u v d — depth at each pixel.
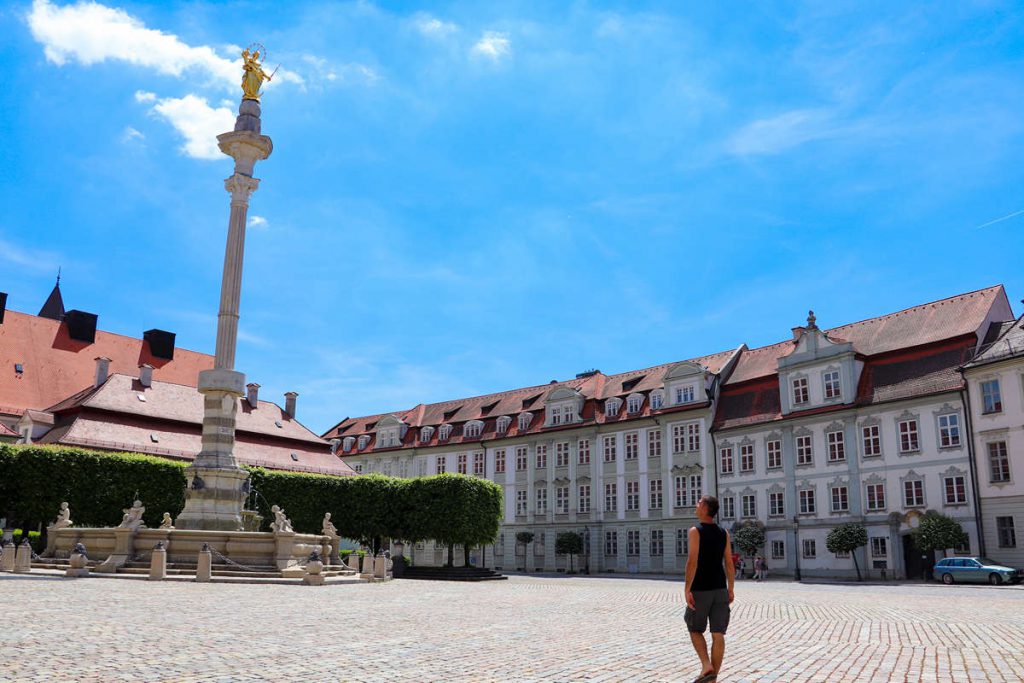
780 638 15.80
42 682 8.98
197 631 13.83
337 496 57.25
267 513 54.47
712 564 9.41
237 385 35.62
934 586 43.22
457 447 87.44
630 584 45.38
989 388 49.53
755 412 64.00
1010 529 47.25
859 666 11.91
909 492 52.97
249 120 38.94
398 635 14.38
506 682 9.80
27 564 30.25
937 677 10.92
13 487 44.41
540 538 77.69
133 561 30.36
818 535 57.50
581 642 14.12
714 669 9.20
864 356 58.38
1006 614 22.20
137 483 48.41
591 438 75.25
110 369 70.75
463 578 47.16
